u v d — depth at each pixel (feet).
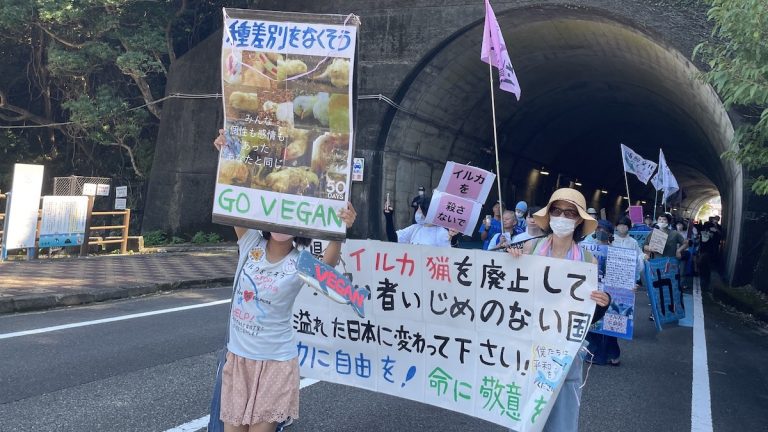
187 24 79.36
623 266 24.11
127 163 82.74
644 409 19.03
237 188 11.25
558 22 57.26
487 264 13.33
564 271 12.62
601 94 87.92
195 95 69.05
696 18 47.37
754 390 22.03
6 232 43.32
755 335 32.65
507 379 13.04
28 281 34.88
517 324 13.01
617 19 50.93
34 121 77.92
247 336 10.78
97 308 31.07
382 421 16.74
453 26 59.72
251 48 11.14
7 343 23.00
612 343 24.50
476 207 21.06
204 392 18.21
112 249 59.16
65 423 15.40
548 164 113.80
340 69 10.66
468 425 16.67
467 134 79.61
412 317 14.07
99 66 71.67
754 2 21.56
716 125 55.21
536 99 83.30
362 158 63.93
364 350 14.53
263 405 10.60
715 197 234.38
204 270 44.47
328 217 10.73
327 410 17.47
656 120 101.19
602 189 157.17
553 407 12.92
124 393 17.89
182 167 69.56
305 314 15.01
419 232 24.08
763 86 22.58
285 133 11.02
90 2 61.82
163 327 26.91
